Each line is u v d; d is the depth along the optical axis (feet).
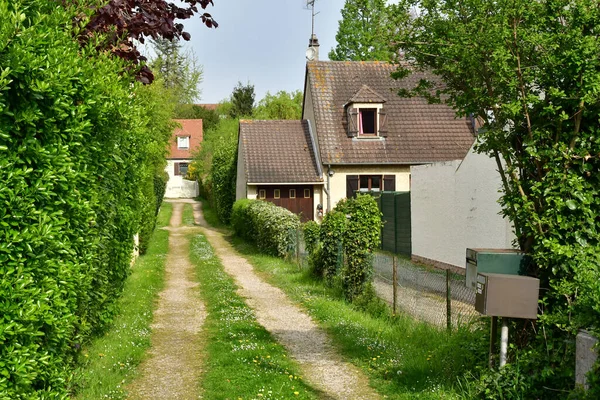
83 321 23.57
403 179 98.12
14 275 14.25
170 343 31.68
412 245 66.90
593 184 18.88
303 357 29.12
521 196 19.75
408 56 22.36
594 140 18.71
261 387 23.84
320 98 101.96
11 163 13.98
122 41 27.81
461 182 53.31
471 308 30.42
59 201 16.72
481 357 21.62
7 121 14.38
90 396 21.75
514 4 18.75
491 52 19.40
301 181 98.53
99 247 25.57
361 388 24.08
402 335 31.24
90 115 21.44
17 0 14.89
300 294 46.70
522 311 18.54
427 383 22.93
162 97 117.91
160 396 22.99
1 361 13.58
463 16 20.67
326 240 48.91
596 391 15.62
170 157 235.61
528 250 19.94
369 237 41.93
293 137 106.32
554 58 18.30
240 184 113.19
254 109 244.01
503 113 20.07
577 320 17.71
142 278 53.06
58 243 16.11
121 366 25.94
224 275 58.90
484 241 48.83
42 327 16.66
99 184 25.41
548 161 19.20
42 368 16.67
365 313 38.60
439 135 99.35
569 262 18.42
